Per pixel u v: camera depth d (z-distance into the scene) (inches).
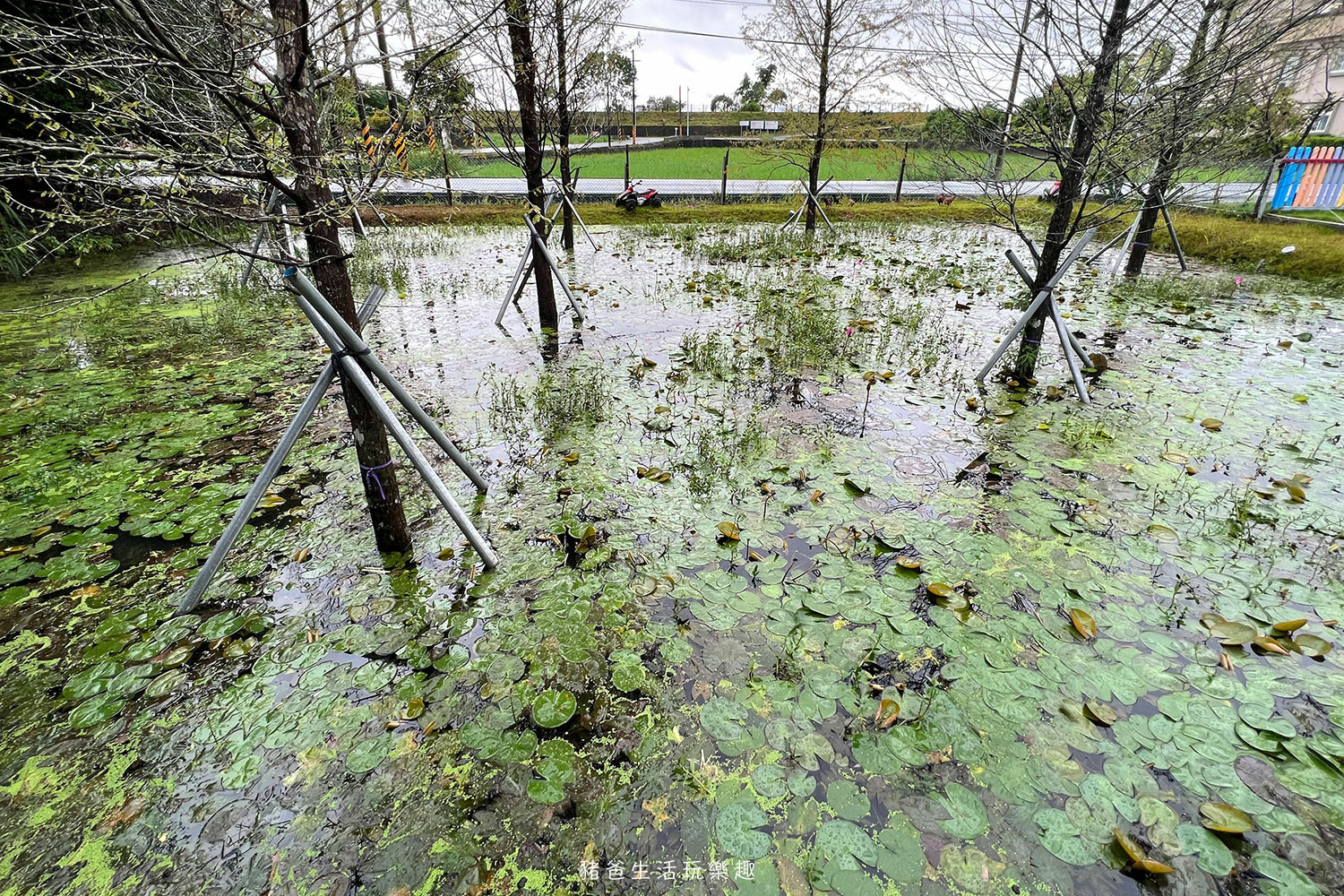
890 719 87.4
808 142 555.2
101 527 134.4
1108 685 93.7
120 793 80.0
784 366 226.7
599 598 112.9
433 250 474.0
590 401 196.5
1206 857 70.9
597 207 666.8
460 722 89.0
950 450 165.8
